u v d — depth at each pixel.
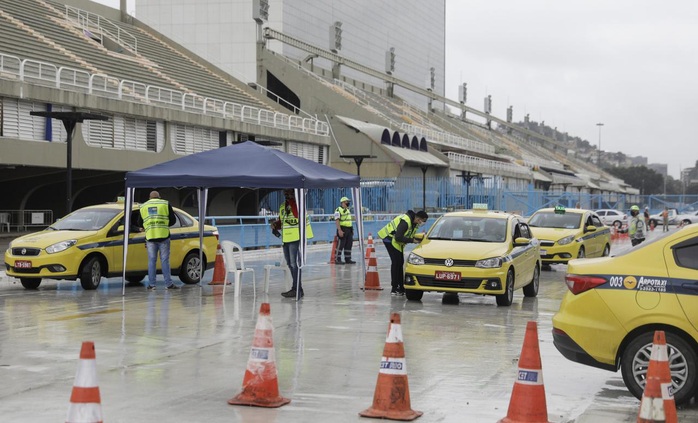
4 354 11.33
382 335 13.31
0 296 18.17
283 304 17.33
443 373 10.48
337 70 92.81
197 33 78.69
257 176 18.16
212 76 57.25
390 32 128.50
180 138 40.91
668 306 8.78
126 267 19.86
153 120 38.88
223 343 12.34
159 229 19.45
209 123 42.50
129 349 11.78
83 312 15.58
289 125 50.75
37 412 8.28
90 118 24.16
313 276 24.30
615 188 153.12
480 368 10.80
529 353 7.84
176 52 58.28
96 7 56.31
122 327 13.77
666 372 7.01
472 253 17.39
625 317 8.91
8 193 35.66
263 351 8.70
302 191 18.05
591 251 27.55
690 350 8.75
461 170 71.81
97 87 38.72
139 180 18.78
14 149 30.92
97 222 19.81
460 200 57.75
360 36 115.94
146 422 7.95
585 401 9.22
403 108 97.44
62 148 33.19
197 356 11.30
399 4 133.00
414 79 140.38
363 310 16.48
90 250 19.17
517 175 88.31
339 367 10.70
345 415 8.28
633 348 8.95
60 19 47.34
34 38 40.56
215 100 47.41
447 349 12.20
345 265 28.80
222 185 18.38
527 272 18.83
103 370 10.33
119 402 8.72
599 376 10.60
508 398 9.15
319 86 69.19
